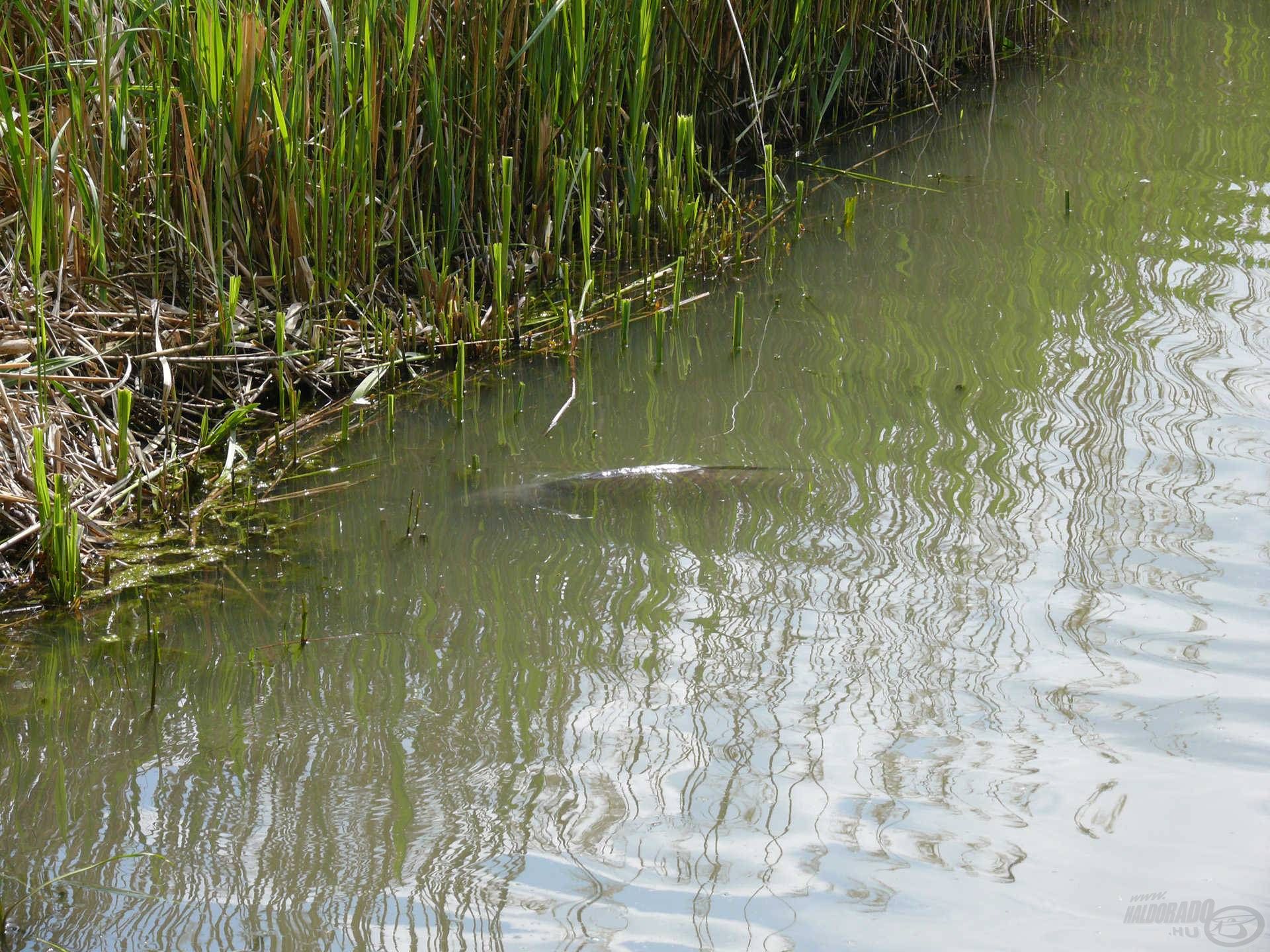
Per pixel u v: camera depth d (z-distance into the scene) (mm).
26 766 2703
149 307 4535
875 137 7625
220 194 4523
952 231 6094
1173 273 5395
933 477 3857
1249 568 3264
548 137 5496
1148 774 2527
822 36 7328
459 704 2893
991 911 2176
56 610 3340
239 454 4148
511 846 2404
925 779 2543
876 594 3252
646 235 5801
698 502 3816
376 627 3240
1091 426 4102
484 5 5188
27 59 4543
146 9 4301
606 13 5500
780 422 4328
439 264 5441
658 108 6352
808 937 2135
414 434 4426
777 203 6586
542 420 4488
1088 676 2861
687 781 2572
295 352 4547
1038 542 3447
